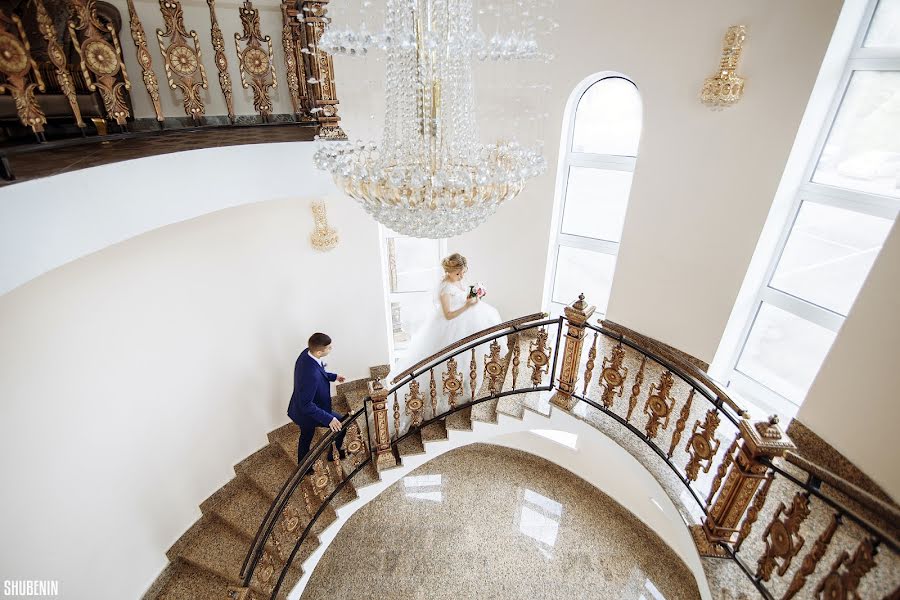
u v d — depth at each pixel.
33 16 3.25
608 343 5.11
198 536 4.81
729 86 3.37
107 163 2.54
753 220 3.68
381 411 4.24
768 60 3.26
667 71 3.77
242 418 5.28
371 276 5.72
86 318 3.64
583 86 4.43
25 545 3.29
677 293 4.39
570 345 3.84
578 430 3.99
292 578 4.08
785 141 3.34
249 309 5.02
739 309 4.05
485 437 4.47
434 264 6.01
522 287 5.60
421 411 4.43
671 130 3.93
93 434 3.76
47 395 3.41
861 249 3.27
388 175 1.94
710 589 2.63
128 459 4.09
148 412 4.23
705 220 3.97
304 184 3.80
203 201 3.15
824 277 3.55
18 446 3.24
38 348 3.34
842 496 3.12
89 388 3.70
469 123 2.29
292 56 4.09
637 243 4.53
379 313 5.99
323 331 5.79
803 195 3.58
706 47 3.52
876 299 2.91
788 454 2.26
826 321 3.57
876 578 2.47
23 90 2.30
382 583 4.72
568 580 4.73
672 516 3.23
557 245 5.41
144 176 2.75
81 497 3.69
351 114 4.44
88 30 2.74
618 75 4.27
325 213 5.10
